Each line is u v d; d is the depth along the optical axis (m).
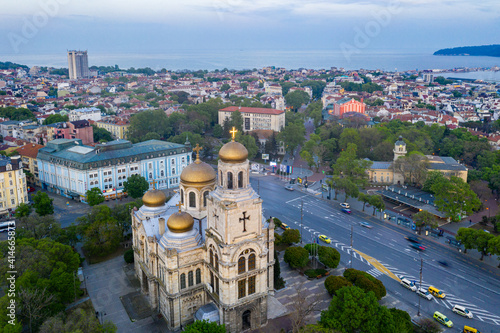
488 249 139.12
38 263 110.06
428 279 134.38
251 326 107.00
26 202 194.62
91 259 145.00
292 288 128.25
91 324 90.50
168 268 103.19
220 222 98.69
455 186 179.50
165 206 128.00
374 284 117.88
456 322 112.62
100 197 189.25
